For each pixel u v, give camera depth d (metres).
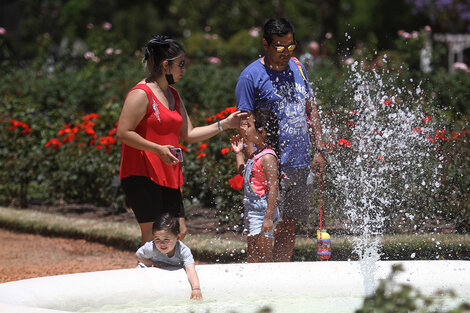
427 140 15.35
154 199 11.00
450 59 38.81
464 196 15.31
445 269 9.35
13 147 23.12
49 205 22.69
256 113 11.47
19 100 26.06
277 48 11.52
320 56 30.61
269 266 9.45
